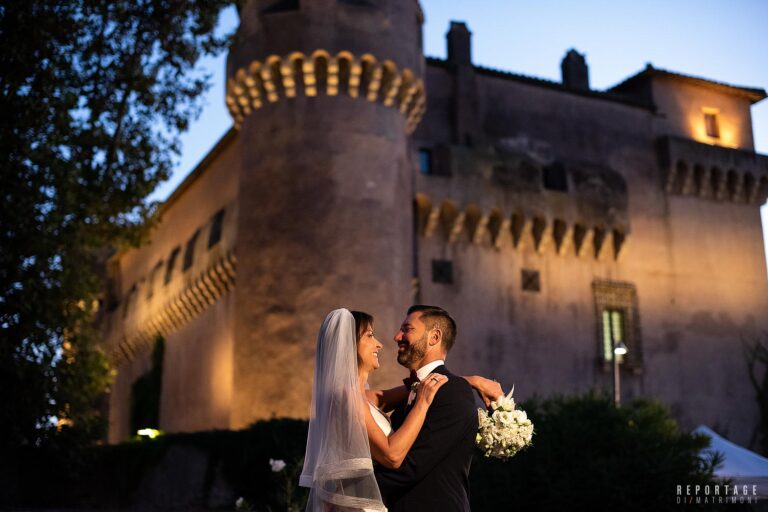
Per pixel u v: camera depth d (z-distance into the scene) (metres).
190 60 21.72
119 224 22.12
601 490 15.59
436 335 5.20
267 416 22.98
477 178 29.61
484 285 29.58
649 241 33.38
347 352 5.02
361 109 25.05
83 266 20.30
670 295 33.22
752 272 35.31
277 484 17.50
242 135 26.28
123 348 43.28
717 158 35.19
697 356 33.06
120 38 21.22
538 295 30.52
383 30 25.20
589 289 31.61
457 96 30.95
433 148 29.81
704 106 36.72
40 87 18.66
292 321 23.45
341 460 4.67
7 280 18.20
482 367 28.86
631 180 33.78
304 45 24.59
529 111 32.38
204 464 19.28
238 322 24.62
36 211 18.33
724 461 18.69
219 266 29.56
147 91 21.03
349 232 24.03
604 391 18.42
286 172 24.59
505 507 16.23
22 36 18.55
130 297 43.22
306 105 24.94
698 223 34.69
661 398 31.89
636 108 34.88
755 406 33.56
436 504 4.69
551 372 30.02
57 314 19.22
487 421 5.10
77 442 19.62
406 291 24.89
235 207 29.41
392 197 24.95
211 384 31.20
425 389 4.80
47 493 19.22
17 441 19.05
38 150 18.28
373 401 5.43
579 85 35.19
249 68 25.25
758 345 34.34
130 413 40.66
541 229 30.84
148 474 19.42
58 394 19.38
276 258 24.09
